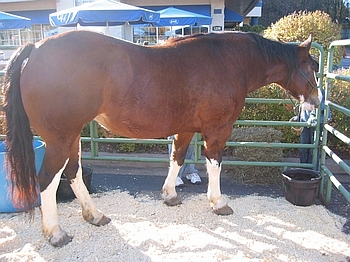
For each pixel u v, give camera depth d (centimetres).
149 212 339
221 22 1447
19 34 1548
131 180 436
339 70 600
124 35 1423
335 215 345
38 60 247
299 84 338
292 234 300
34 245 275
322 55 374
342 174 456
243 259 259
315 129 394
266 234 299
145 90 269
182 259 258
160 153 521
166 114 282
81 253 267
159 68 275
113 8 702
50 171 263
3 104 258
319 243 286
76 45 251
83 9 693
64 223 312
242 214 338
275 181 429
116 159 429
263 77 334
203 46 301
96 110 259
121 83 260
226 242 283
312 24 732
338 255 269
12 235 291
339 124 490
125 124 279
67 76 245
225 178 448
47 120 249
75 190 308
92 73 250
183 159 354
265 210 348
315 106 347
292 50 331
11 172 257
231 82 305
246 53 318
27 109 252
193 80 288
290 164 405
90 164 496
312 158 409
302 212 345
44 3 1474
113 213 336
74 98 248
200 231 302
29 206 265
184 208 349
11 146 253
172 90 279
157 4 1431
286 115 502
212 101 298
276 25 769
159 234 294
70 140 260
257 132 442
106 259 259
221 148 326
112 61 257
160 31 1467
